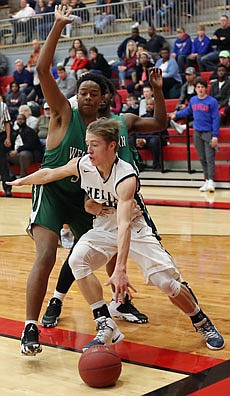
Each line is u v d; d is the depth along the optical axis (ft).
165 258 13.88
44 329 15.83
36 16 58.80
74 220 15.53
